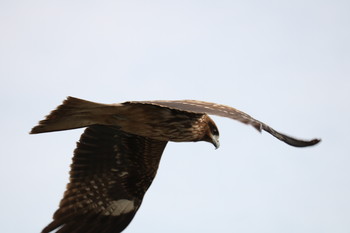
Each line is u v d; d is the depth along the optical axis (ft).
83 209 47.93
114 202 48.83
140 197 49.57
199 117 47.19
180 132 46.24
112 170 48.57
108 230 48.39
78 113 42.04
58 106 41.09
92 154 47.88
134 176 49.14
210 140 48.73
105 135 47.52
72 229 47.44
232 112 34.47
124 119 43.78
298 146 41.27
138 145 48.21
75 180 47.80
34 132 41.63
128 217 49.14
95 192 48.29
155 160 48.96
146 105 42.93
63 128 42.57
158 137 46.21
